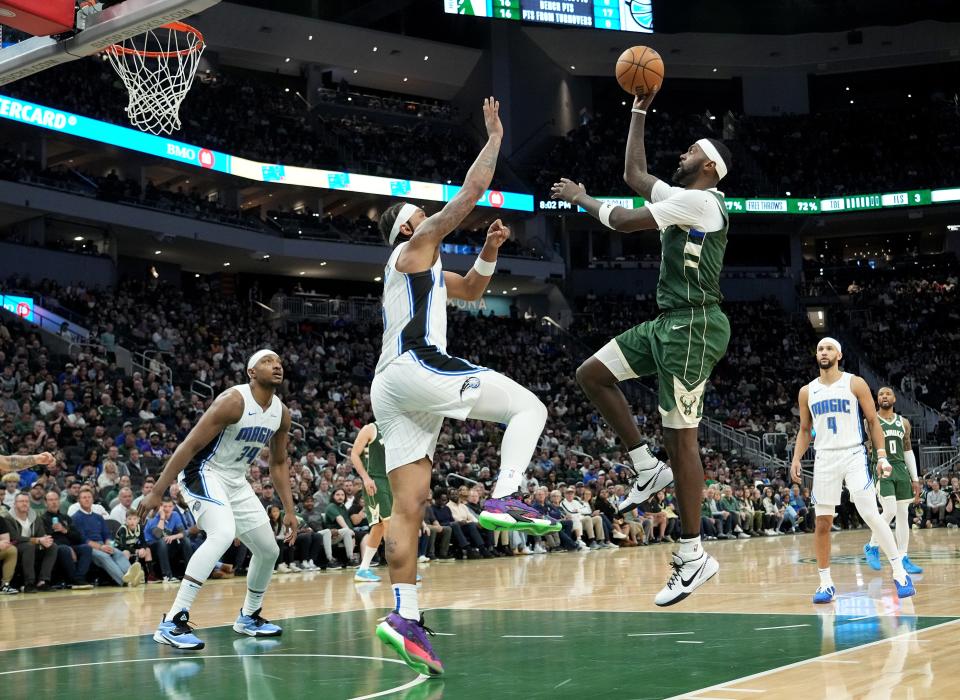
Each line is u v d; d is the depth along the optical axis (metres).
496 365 26.98
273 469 6.17
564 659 4.49
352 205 30.25
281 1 31.02
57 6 6.95
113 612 7.75
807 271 35.25
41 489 10.91
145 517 5.64
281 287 29.95
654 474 4.22
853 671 3.87
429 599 7.91
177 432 16.53
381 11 29.97
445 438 19.55
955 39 33.06
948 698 3.26
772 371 30.27
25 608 8.26
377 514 10.22
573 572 10.80
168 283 25.27
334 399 21.59
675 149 33.78
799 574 9.49
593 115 34.41
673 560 4.18
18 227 22.69
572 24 30.58
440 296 3.90
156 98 13.35
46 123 21.77
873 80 35.91
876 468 7.16
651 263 32.94
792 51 34.00
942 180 32.12
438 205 29.89
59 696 3.91
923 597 6.85
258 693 3.85
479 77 32.50
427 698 3.60
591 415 25.20
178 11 6.68
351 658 4.79
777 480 22.66
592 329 30.75
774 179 33.28
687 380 4.05
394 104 32.00
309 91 30.73
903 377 30.36
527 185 31.38
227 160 25.56
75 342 19.89
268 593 8.86
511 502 3.53
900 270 34.97
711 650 4.62
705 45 33.47
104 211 22.75
